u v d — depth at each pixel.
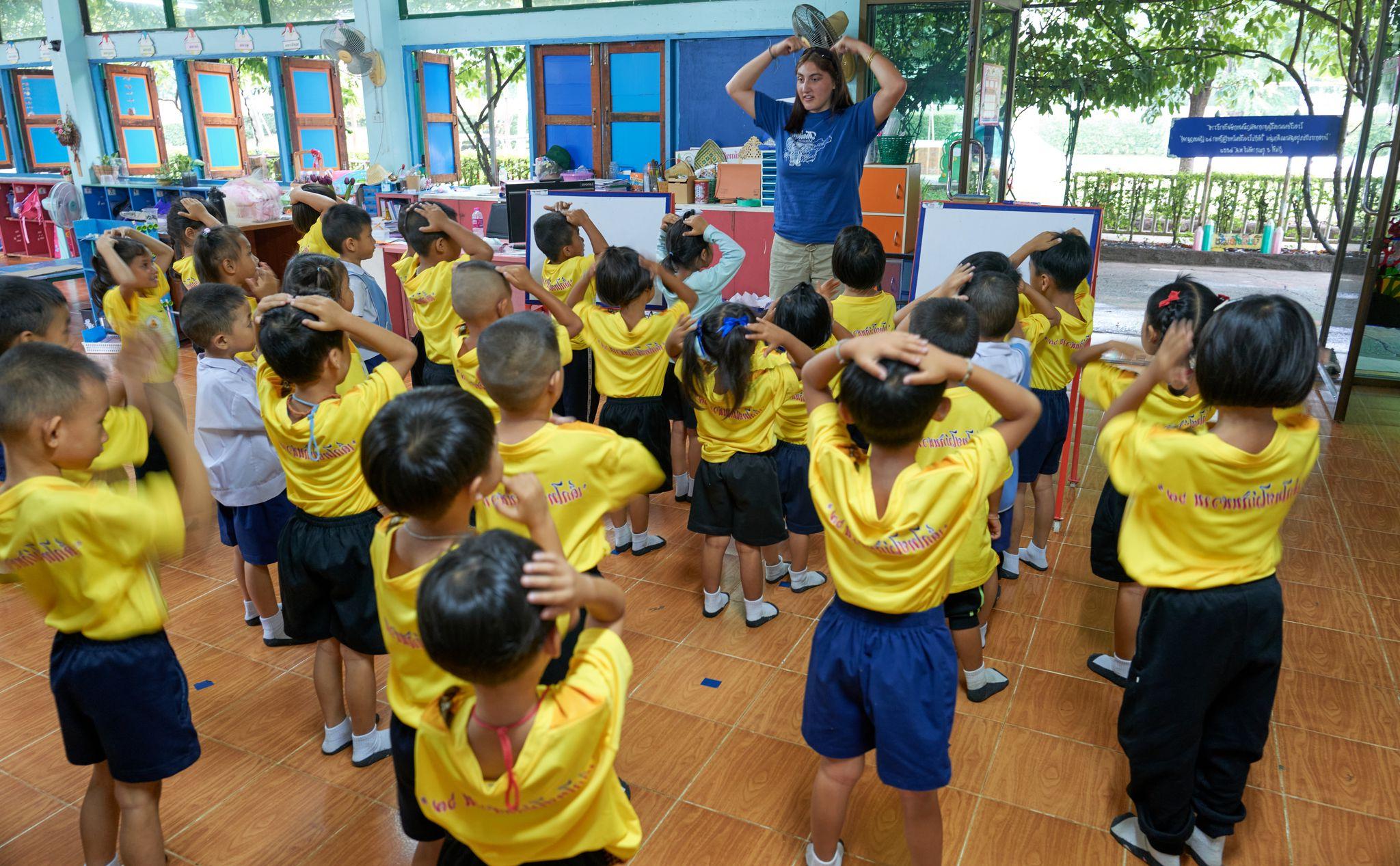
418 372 4.05
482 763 1.18
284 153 8.66
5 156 10.49
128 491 1.72
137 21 8.95
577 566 1.88
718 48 6.66
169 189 8.02
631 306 3.18
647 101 7.07
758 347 2.68
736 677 2.69
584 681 1.20
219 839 2.07
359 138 9.88
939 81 6.00
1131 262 10.65
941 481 1.52
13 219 10.26
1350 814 2.14
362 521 2.13
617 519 3.51
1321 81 10.27
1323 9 8.66
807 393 1.74
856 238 3.16
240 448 2.62
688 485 4.00
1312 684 2.63
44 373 1.56
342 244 3.42
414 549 1.44
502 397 1.81
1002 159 5.75
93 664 1.69
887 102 3.80
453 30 7.51
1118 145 12.32
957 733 2.42
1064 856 2.01
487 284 2.59
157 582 1.78
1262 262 10.16
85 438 1.63
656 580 3.29
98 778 1.88
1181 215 11.19
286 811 2.17
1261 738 1.85
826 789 1.81
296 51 8.23
